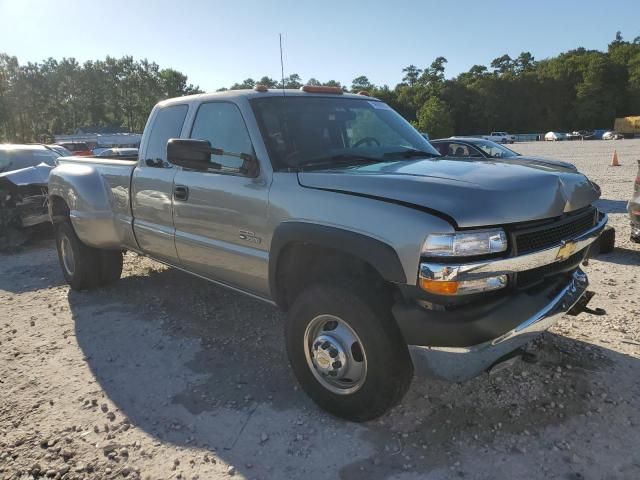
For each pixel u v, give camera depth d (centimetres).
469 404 334
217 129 405
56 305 554
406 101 11562
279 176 345
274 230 343
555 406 328
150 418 335
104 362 415
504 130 10938
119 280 627
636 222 673
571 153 3422
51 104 11025
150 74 11250
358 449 296
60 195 579
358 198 296
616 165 2231
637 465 275
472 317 262
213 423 326
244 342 442
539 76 10738
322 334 318
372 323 288
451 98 11019
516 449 290
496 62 12950
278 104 390
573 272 336
